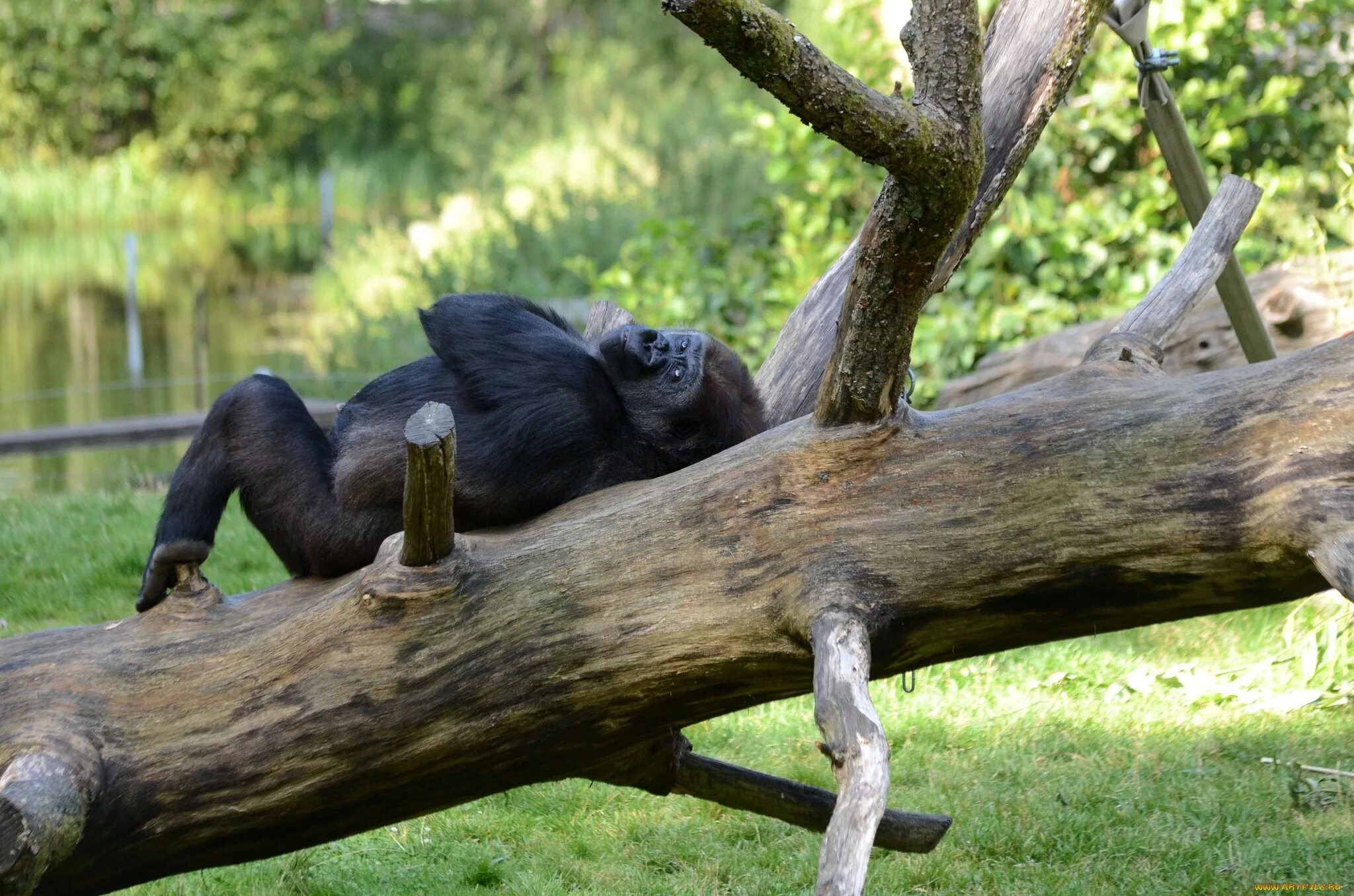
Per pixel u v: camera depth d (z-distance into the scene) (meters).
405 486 5.27
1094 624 4.97
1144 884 7.06
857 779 4.10
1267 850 7.29
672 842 7.91
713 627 5.01
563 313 24.48
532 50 64.12
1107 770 8.54
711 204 27.55
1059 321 14.58
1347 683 9.56
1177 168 7.98
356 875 7.60
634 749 5.77
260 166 58.84
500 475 5.75
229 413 5.96
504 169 41.31
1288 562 4.52
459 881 7.50
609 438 6.09
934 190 4.29
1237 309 8.02
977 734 9.19
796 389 7.11
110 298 37.44
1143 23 7.55
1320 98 16.73
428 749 5.23
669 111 38.41
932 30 4.21
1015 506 4.85
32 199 52.78
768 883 7.35
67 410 23.91
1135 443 4.80
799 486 5.06
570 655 5.12
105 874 5.35
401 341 25.20
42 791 4.91
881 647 4.89
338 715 5.20
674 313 16.23
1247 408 4.70
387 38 67.75
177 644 5.46
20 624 11.58
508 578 5.21
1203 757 8.71
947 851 7.62
